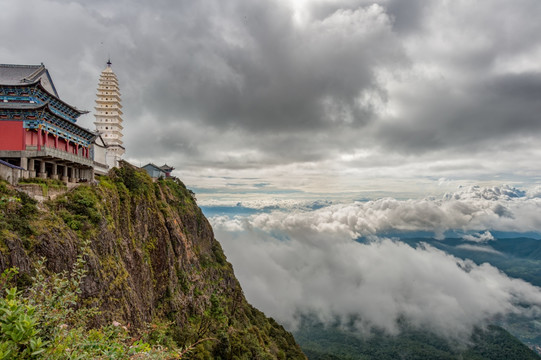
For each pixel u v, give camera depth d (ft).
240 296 400.88
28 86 164.45
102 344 43.06
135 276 198.08
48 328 40.86
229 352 241.55
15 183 141.38
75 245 133.69
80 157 191.31
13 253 101.45
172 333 206.39
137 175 252.83
